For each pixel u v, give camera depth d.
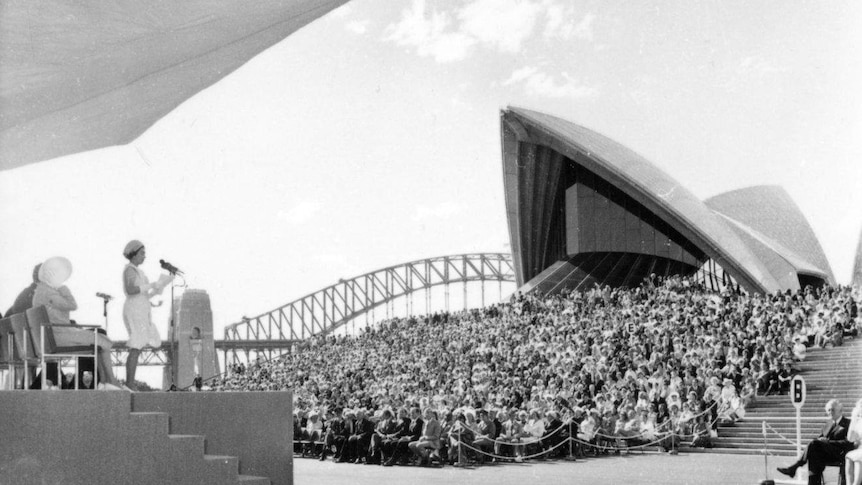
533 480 15.73
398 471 18.77
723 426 24.94
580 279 64.56
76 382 9.30
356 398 30.22
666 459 21.66
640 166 63.94
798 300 33.94
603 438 23.95
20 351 9.39
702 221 60.78
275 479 9.49
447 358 42.00
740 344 28.03
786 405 24.88
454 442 20.53
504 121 63.88
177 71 10.06
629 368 29.03
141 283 10.05
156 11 8.50
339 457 22.97
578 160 63.72
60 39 8.62
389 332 57.12
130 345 9.88
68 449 7.91
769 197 74.06
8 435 7.71
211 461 8.55
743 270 59.38
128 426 8.17
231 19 9.09
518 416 22.42
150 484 8.23
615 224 67.38
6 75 9.07
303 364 56.66
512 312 50.09
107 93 9.94
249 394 9.46
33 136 10.45
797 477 15.70
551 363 33.16
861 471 11.40
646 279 57.78
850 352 27.28
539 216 72.75
